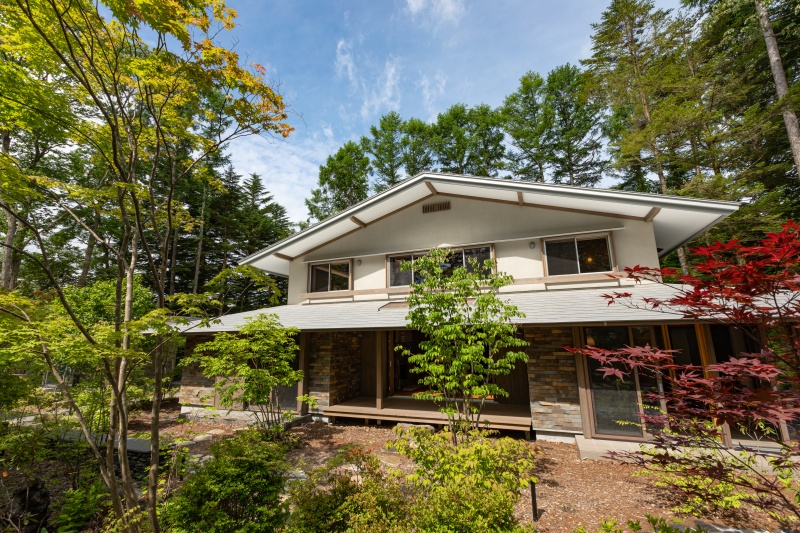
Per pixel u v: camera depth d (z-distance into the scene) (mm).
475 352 6145
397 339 12930
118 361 3727
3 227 14977
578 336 7973
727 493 4293
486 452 3740
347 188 27578
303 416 9930
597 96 19500
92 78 4062
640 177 23141
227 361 8516
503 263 10656
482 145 27234
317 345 10523
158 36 3756
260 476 3973
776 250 2730
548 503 5066
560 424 7938
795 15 14562
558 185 9062
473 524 2832
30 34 3543
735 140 15578
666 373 7316
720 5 14453
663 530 3105
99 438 6723
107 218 18375
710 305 3447
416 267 7148
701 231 10062
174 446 6871
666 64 17547
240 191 29938
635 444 7105
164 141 4324
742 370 3092
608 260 9555
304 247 13023
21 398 5770
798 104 13289
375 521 3178
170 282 24391
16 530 4645
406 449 4250
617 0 19688
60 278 20094
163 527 3881
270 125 4684
